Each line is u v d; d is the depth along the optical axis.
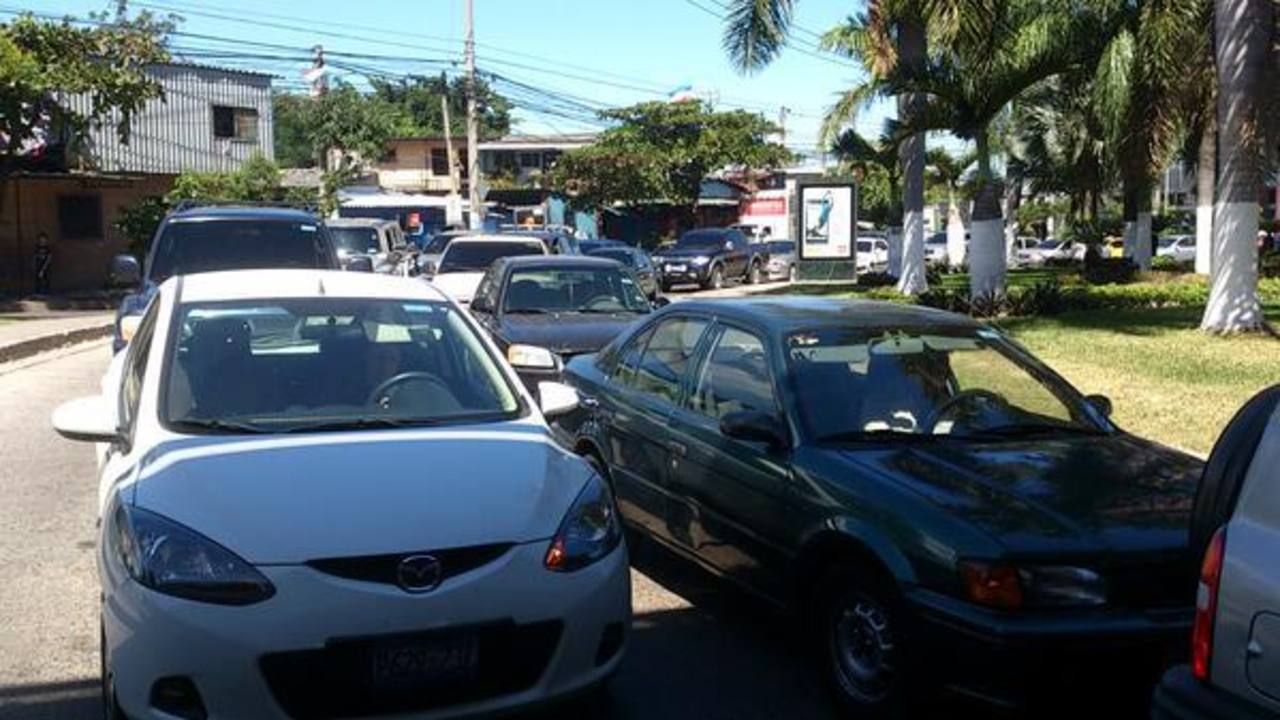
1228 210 15.07
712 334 6.20
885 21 21.42
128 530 3.91
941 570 4.27
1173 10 16.25
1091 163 31.53
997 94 17.86
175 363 5.00
